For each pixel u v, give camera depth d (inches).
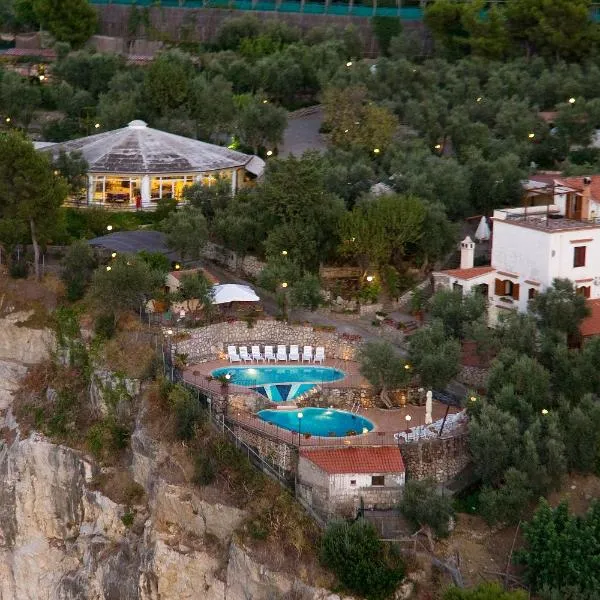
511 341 3420.3
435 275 3878.0
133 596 3284.9
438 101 5521.7
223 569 3134.8
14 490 3742.6
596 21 6663.4
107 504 3469.5
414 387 3459.6
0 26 7859.3
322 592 2913.4
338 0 7746.1
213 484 3225.9
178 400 3385.8
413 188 4347.9
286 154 5433.1
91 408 3754.9
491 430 3085.6
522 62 6230.3
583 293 3700.8
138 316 3860.7
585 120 5216.5
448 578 2918.3
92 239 4333.2
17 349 4079.7
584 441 3122.5
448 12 6722.4
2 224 4082.2
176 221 4212.6
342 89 5605.3
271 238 4087.1
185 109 5625.0
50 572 3609.7
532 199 4421.8
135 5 7854.3
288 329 3811.5
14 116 5816.9
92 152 4879.4
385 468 3056.1
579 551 2861.7
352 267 4175.7
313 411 3383.4
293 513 3065.9
